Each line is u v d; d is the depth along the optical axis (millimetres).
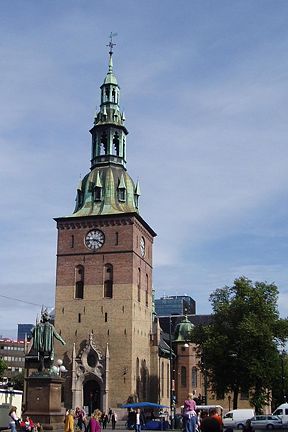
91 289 86688
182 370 112375
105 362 82562
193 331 81312
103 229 88750
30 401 43844
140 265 90688
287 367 111312
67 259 89062
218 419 14656
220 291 79562
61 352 85000
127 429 68312
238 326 73188
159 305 196625
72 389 82625
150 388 91500
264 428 76312
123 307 84750
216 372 76000
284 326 75812
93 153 95500
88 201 92375
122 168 94812
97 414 27875
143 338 89625
